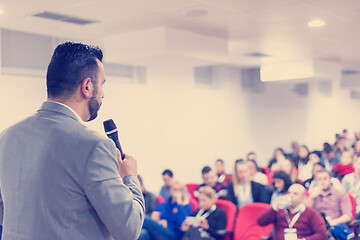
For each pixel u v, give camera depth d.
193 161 8.36
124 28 5.56
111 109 6.81
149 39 5.63
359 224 4.20
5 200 1.09
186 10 4.75
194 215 4.47
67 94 1.10
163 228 4.21
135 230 1.03
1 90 5.43
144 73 7.45
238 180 4.90
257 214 4.18
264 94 10.45
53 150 1.03
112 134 1.24
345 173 5.41
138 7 4.55
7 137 1.12
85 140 1.02
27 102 5.69
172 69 7.95
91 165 0.99
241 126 9.74
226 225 4.34
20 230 1.04
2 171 1.10
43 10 4.57
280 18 5.25
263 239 3.84
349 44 7.29
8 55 5.55
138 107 7.25
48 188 1.01
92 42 6.18
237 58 8.48
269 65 9.50
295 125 11.51
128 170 1.15
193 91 8.46
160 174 7.58
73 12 4.69
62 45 1.13
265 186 4.85
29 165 1.04
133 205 1.03
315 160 6.85
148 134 7.41
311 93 12.16
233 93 9.61
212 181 5.83
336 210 4.24
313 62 8.98
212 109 8.96
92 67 1.12
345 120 13.83
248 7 4.68
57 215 1.00
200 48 5.98
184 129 8.18
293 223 3.62
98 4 4.38
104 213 0.99
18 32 5.66
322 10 4.90
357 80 12.56
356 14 5.14
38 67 5.88
